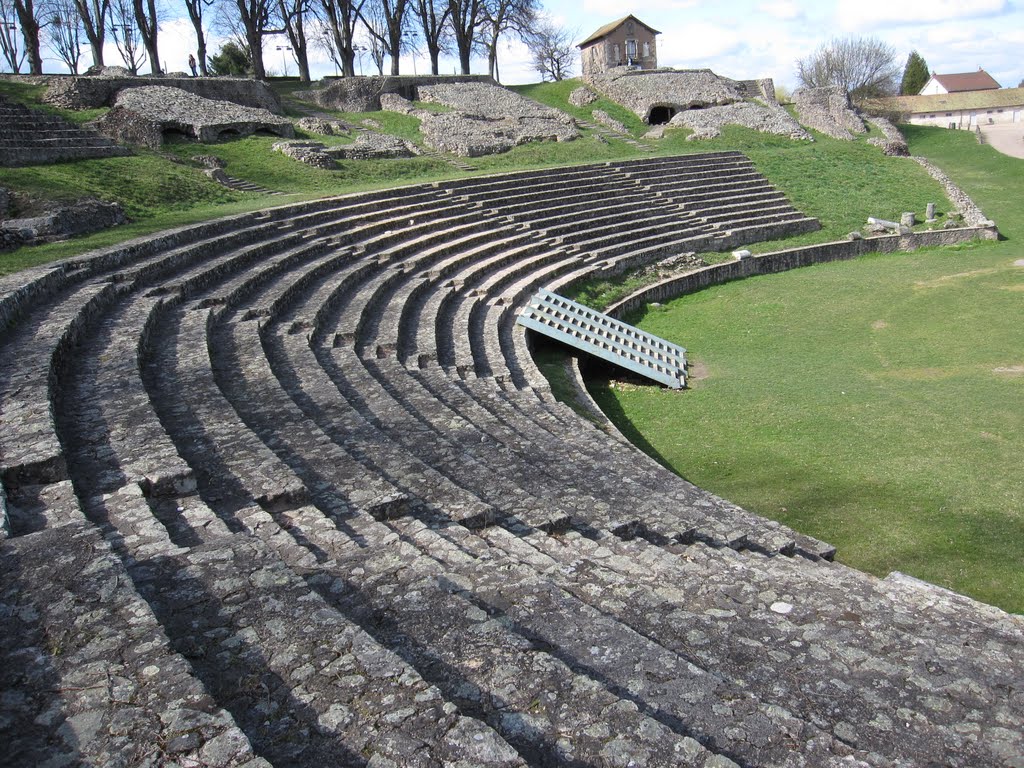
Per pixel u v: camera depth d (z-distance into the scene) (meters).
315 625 5.03
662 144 49.56
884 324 23.97
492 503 9.03
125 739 3.84
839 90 57.22
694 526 9.38
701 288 30.23
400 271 22.25
